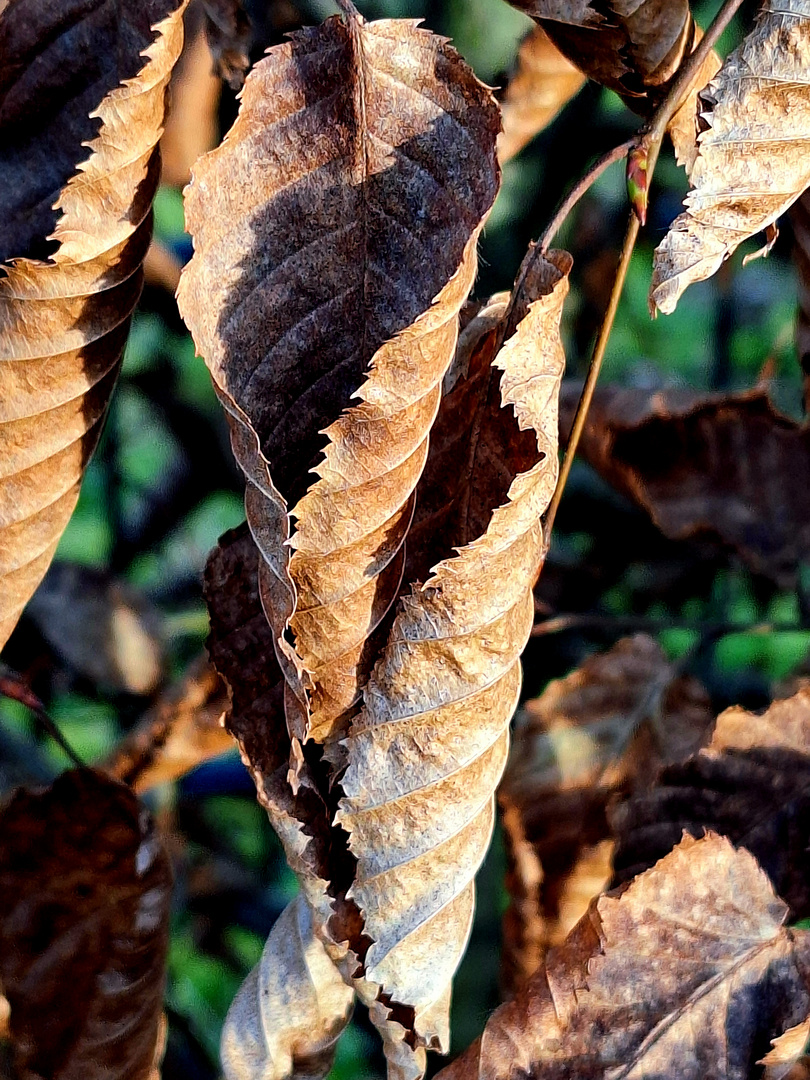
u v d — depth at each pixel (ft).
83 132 0.68
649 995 0.72
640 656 0.93
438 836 0.67
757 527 0.95
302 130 0.64
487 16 1.29
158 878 0.79
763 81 0.66
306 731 0.64
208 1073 1.20
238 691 0.69
